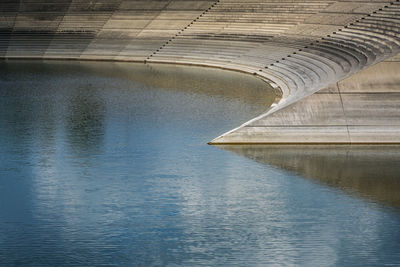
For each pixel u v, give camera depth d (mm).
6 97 44656
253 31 61469
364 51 42938
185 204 24406
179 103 42344
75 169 28531
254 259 19828
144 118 38000
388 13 49750
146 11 69062
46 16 70500
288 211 23641
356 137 31703
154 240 21250
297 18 59125
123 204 24406
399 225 22328
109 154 30734
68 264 19531
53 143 32750
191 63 61844
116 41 67312
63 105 41938
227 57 59812
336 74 40938
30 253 20297
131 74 55531
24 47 67812
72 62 64500
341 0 58219
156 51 64812
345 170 28094
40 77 53781
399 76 32188
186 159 29875
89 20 69812
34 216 23281
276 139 31953
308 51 52250
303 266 19328
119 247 20719
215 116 38312
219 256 20062
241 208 23969
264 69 54281
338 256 19953
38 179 27266
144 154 30734
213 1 66812
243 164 29047
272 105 41062
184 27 65938
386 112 31969
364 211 23578
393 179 26984
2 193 25641
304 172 27891
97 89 47906
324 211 23625
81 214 23453
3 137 33812
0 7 71562
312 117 32094
